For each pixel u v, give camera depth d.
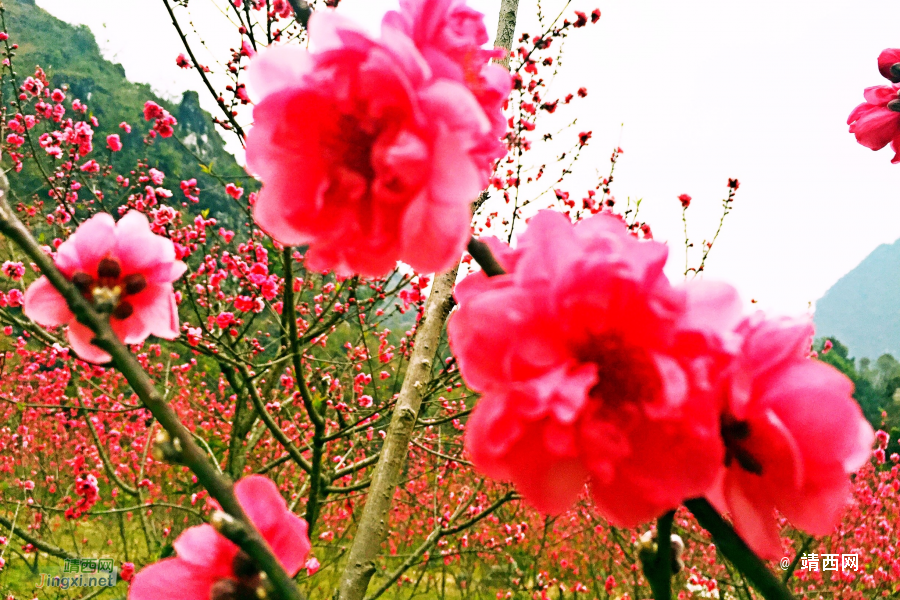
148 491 5.89
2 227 0.61
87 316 0.62
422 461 7.18
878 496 6.80
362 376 4.67
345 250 0.69
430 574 7.19
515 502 6.91
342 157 0.67
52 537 5.63
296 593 0.57
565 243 0.62
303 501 5.95
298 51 0.65
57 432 8.19
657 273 0.58
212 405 7.17
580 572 7.50
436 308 2.31
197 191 5.25
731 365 0.54
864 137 1.78
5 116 4.70
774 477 0.59
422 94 0.59
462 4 0.73
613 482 0.60
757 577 0.56
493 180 4.32
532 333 0.59
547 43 4.29
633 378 0.58
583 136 4.82
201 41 3.26
